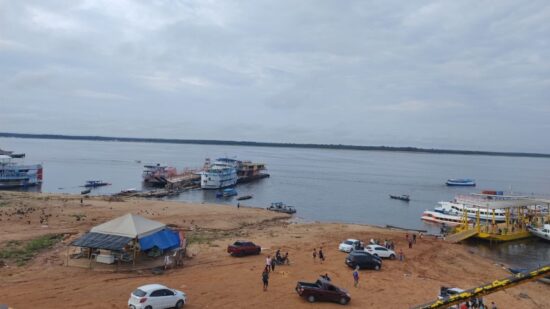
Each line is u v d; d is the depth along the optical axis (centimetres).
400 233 8181
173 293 3469
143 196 13775
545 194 18375
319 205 13750
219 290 4094
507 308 4147
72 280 4166
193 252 5703
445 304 1191
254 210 10944
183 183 17262
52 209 8900
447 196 17088
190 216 9125
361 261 5241
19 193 11588
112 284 4084
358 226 8988
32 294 3709
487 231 8275
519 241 8238
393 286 4591
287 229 8162
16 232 6344
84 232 6556
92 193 14900
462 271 5597
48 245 5597
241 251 5591
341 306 3847
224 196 14950
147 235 5000
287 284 4406
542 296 4650
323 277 4350
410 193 17788
